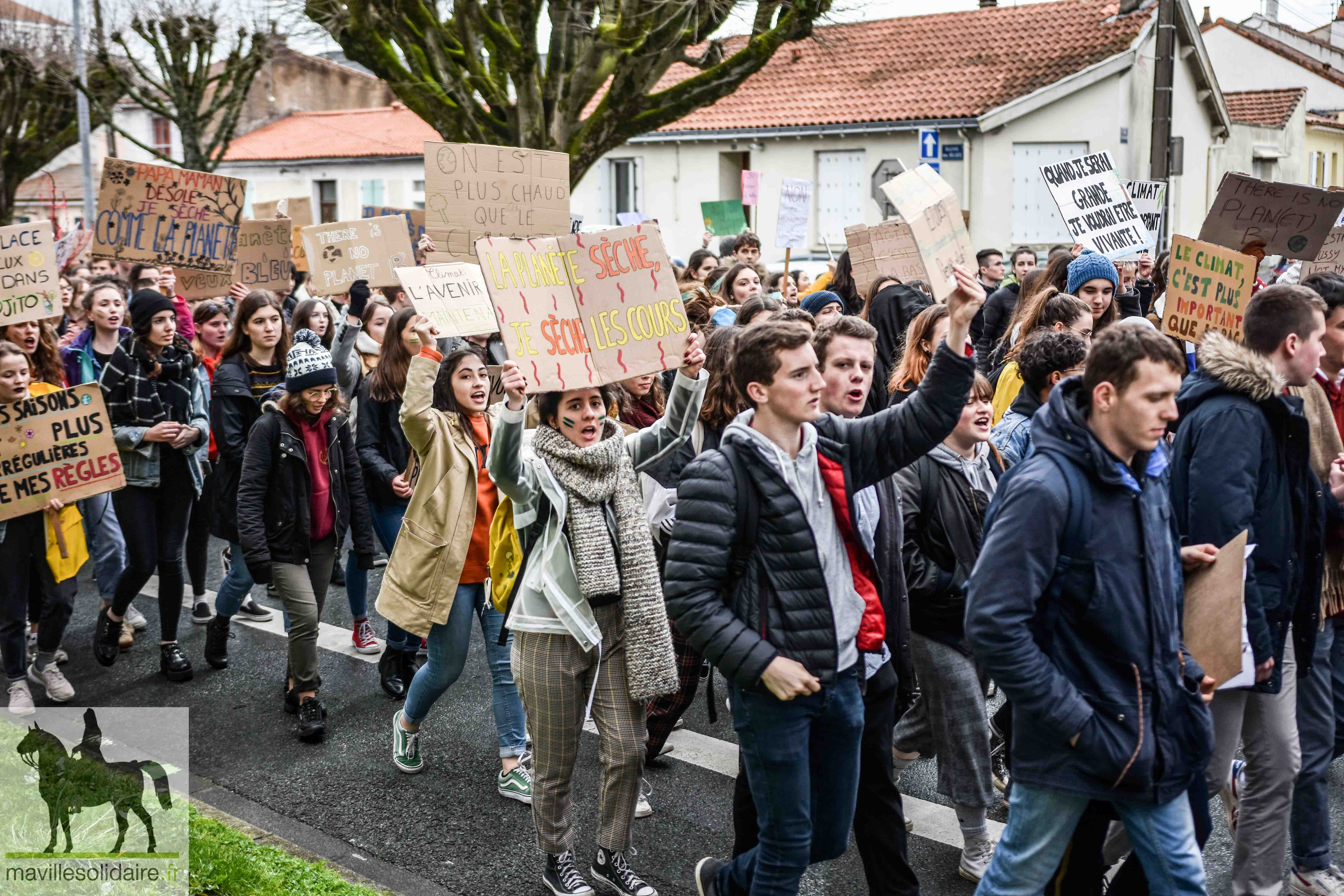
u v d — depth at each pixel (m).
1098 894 3.26
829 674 3.29
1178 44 23.72
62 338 8.02
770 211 25.33
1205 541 3.49
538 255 3.94
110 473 5.88
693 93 15.38
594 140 15.46
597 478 4.02
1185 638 3.37
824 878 4.34
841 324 4.21
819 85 25.12
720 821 4.77
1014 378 5.79
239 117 23.48
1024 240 22.97
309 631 5.67
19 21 27.44
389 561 5.52
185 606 7.70
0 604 5.78
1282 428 3.55
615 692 4.07
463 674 6.56
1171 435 4.83
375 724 5.82
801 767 3.32
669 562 3.31
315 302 7.78
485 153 7.06
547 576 3.99
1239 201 6.96
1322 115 36.94
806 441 3.38
